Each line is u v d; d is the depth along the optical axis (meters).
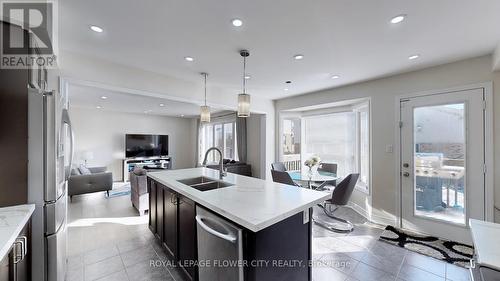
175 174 2.77
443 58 2.64
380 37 2.15
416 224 3.04
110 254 2.40
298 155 5.41
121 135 7.45
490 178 2.49
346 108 4.47
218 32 2.09
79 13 1.77
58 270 1.66
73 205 4.26
